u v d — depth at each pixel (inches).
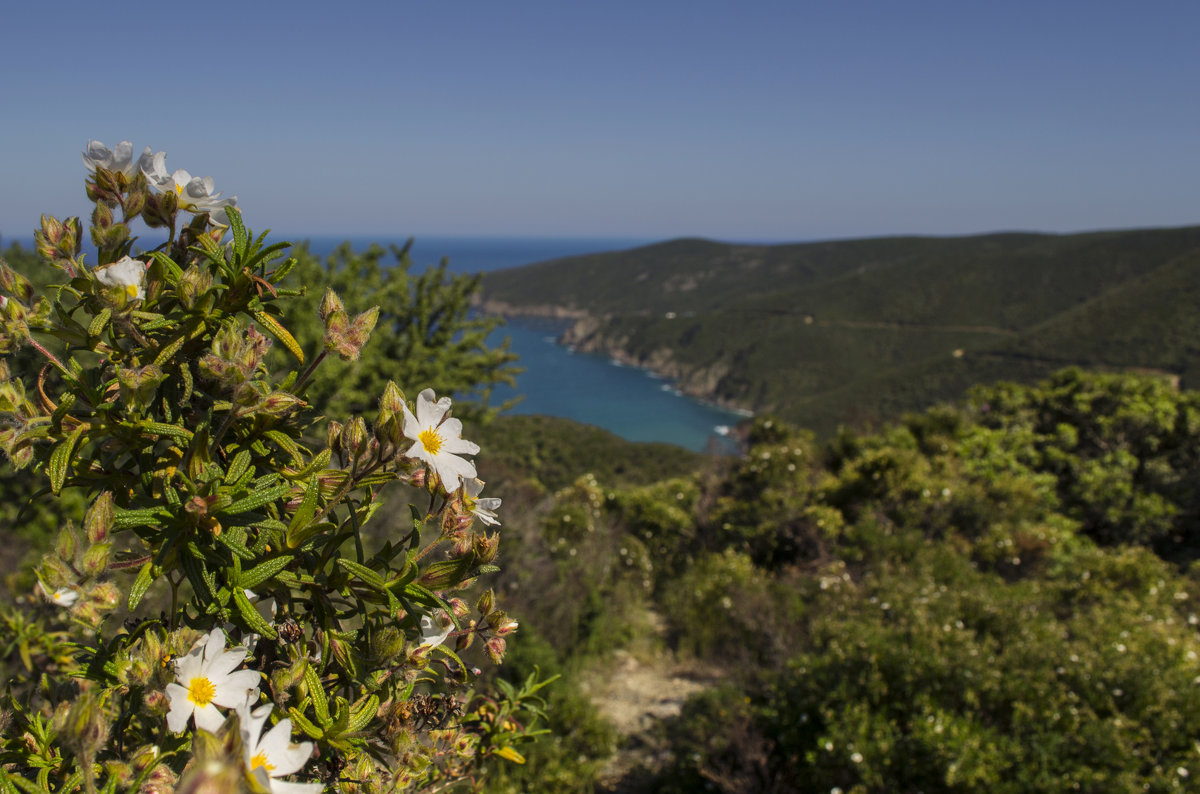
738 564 334.6
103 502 29.2
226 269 34.4
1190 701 169.2
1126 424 445.7
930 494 352.8
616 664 285.3
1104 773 152.8
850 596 265.9
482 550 34.1
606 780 214.1
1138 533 395.2
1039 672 180.9
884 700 187.3
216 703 30.5
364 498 35.5
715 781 192.4
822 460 470.0
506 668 222.2
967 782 156.6
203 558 30.6
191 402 35.4
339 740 32.8
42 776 31.5
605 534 379.6
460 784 48.8
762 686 221.1
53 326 33.1
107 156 33.9
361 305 362.0
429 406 36.7
